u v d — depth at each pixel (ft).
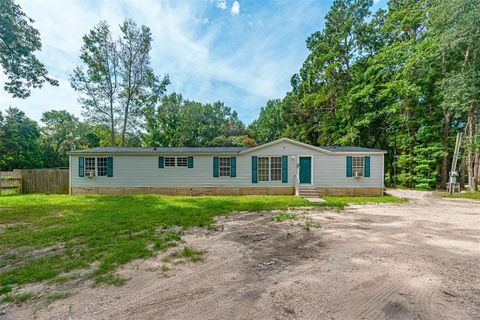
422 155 55.01
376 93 64.13
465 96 43.01
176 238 17.25
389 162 69.10
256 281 10.85
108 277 11.10
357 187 44.75
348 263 12.91
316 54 80.64
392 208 30.50
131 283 10.62
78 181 45.57
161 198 38.60
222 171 46.26
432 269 12.05
